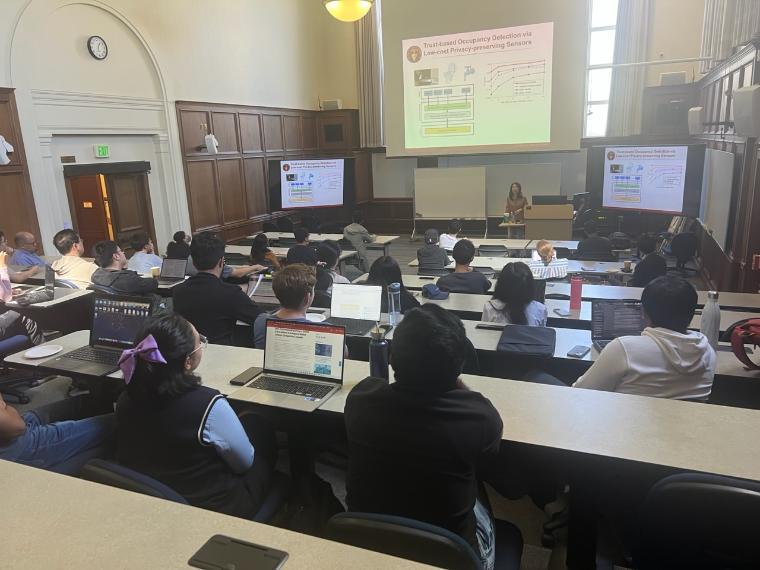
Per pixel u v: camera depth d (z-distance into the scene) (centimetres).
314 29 1101
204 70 817
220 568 91
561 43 741
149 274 510
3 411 166
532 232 871
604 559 174
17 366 245
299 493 194
